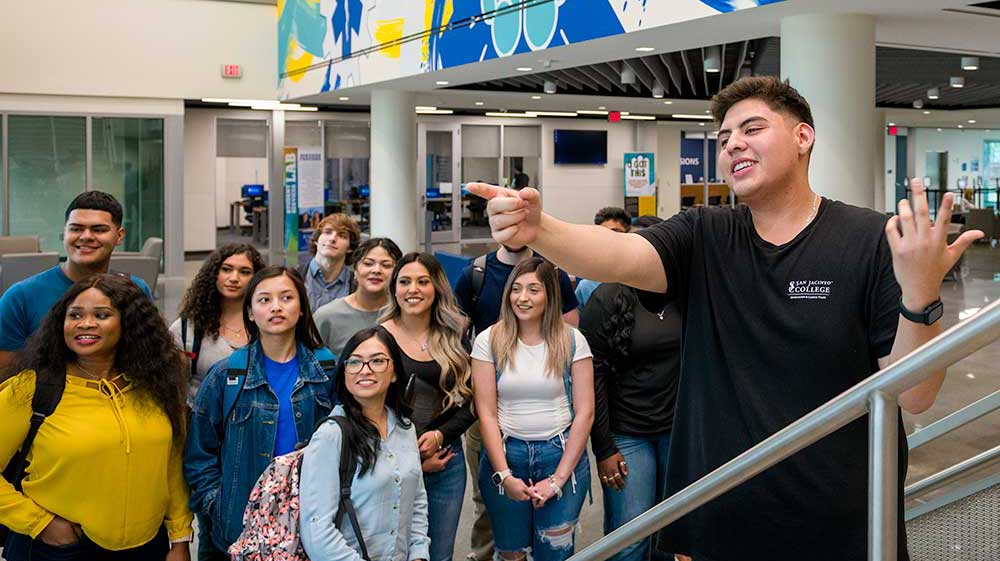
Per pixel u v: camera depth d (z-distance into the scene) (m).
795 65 6.53
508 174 21.25
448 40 9.62
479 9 9.01
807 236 1.79
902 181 27.23
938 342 1.20
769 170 1.79
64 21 14.75
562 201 21.83
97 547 2.76
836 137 6.46
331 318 4.11
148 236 15.60
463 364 3.43
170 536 2.98
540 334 3.51
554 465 3.45
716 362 1.88
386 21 11.00
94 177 15.23
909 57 10.69
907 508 2.86
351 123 19.09
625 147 22.41
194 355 3.67
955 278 14.13
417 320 3.49
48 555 2.72
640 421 3.56
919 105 17.67
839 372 1.73
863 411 1.33
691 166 23.11
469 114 20.56
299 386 3.04
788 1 5.94
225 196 21.94
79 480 2.70
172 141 15.62
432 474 3.36
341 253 5.26
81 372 2.82
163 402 2.87
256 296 3.02
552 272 3.50
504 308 3.52
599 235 1.81
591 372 3.50
